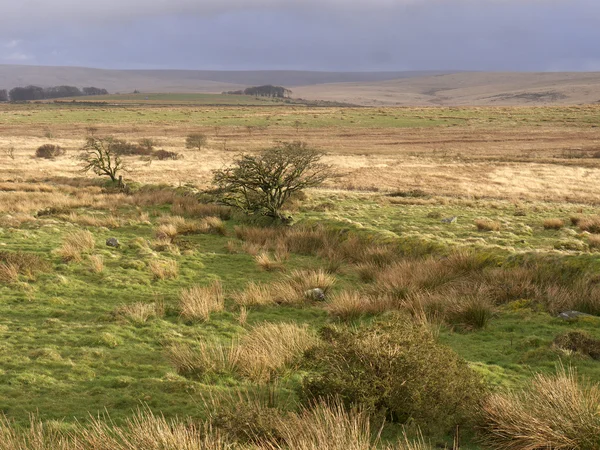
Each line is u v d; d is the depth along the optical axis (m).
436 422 5.73
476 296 10.98
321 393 5.97
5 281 12.76
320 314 11.05
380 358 5.95
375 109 181.38
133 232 21.00
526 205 33.81
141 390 7.01
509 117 139.00
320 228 20.23
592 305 10.31
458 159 73.75
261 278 14.50
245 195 25.00
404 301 10.99
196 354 8.09
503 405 5.66
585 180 51.31
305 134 115.81
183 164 63.88
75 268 14.37
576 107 159.62
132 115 159.25
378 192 42.19
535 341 8.64
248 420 5.44
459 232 21.88
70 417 6.26
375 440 5.22
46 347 8.74
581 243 18.55
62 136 108.31
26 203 27.19
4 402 6.63
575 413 5.23
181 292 12.73
